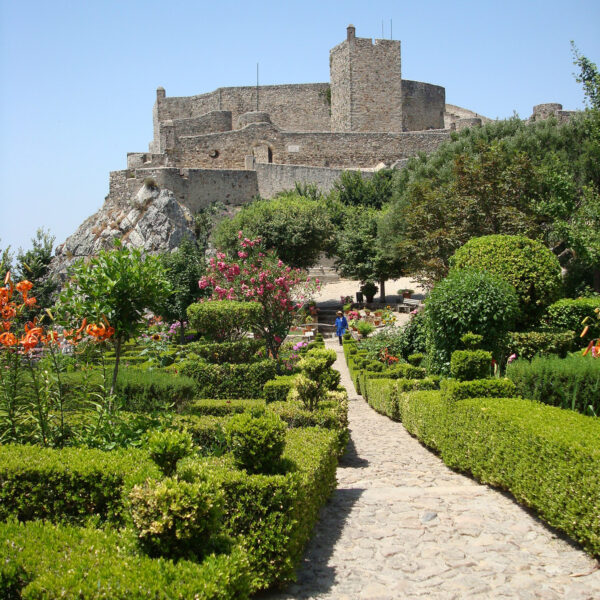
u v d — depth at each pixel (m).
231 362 12.21
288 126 67.19
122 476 4.90
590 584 4.50
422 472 8.33
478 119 64.44
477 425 7.38
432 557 5.11
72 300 7.47
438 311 12.23
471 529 5.71
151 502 3.86
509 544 5.34
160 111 71.69
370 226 40.19
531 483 5.89
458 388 8.17
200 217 54.44
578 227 18.97
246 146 60.44
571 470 5.18
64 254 53.56
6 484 4.91
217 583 3.58
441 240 21.89
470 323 11.98
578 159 24.64
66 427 6.44
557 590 4.44
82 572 3.60
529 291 14.15
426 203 23.78
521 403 7.41
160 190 53.38
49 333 6.37
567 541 5.35
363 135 59.56
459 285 12.25
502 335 12.26
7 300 6.27
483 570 4.82
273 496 4.77
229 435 5.22
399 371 15.07
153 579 3.53
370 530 5.77
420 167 33.28
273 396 11.11
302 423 8.19
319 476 5.77
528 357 12.19
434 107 67.62
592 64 21.34
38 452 5.41
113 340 7.87
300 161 60.25
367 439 10.93
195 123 64.56
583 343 14.05
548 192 21.55
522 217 20.48
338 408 8.88
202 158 60.62
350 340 26.59
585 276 23.16
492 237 14.89
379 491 7.13
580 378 7.92
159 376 9.33
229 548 4.08
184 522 3.79
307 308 37.31
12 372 6.22
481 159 22.17
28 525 4.36
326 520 6.07
